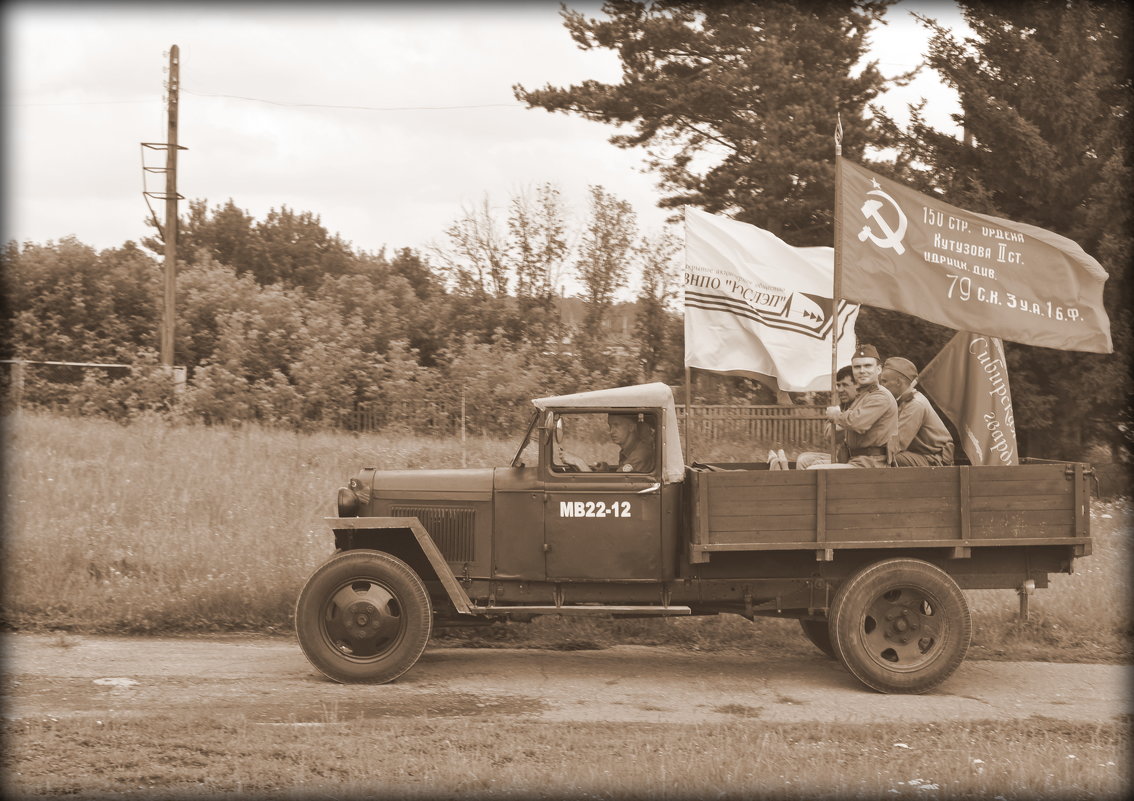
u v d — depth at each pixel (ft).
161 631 30.12
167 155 79.61
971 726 22.84
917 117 65.82
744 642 31.09
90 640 28.99
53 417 63.16
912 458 28.53
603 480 26.50
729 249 43.34
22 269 86.63
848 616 25.84
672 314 96.53
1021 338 29.25
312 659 25.45
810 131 84.12
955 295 29.37
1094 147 61.31
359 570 25.67
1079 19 61.67
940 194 64.18
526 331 90.07
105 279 86.84
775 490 25.95
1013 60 63.57
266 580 31.78
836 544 25.98
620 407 26.61
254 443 52.11
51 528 35.55
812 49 87.86
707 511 25.73
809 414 60.64
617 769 18.71
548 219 99.04
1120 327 57.72
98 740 20.21
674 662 28.86
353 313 89.97
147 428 54.75
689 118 93.91
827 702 25.08
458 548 26.68
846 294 29.58
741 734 21.50
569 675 27.12
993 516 26.35
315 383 69.87
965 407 30.17
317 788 17.74
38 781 17.88
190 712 22.67
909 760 19.67
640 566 26.53
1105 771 19.19
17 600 30.86
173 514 37.78
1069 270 29.22
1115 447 62.13
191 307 86.69
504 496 26.58
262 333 80.84
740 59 91.09
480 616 27.12
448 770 18.52
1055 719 23.66
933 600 25.98
